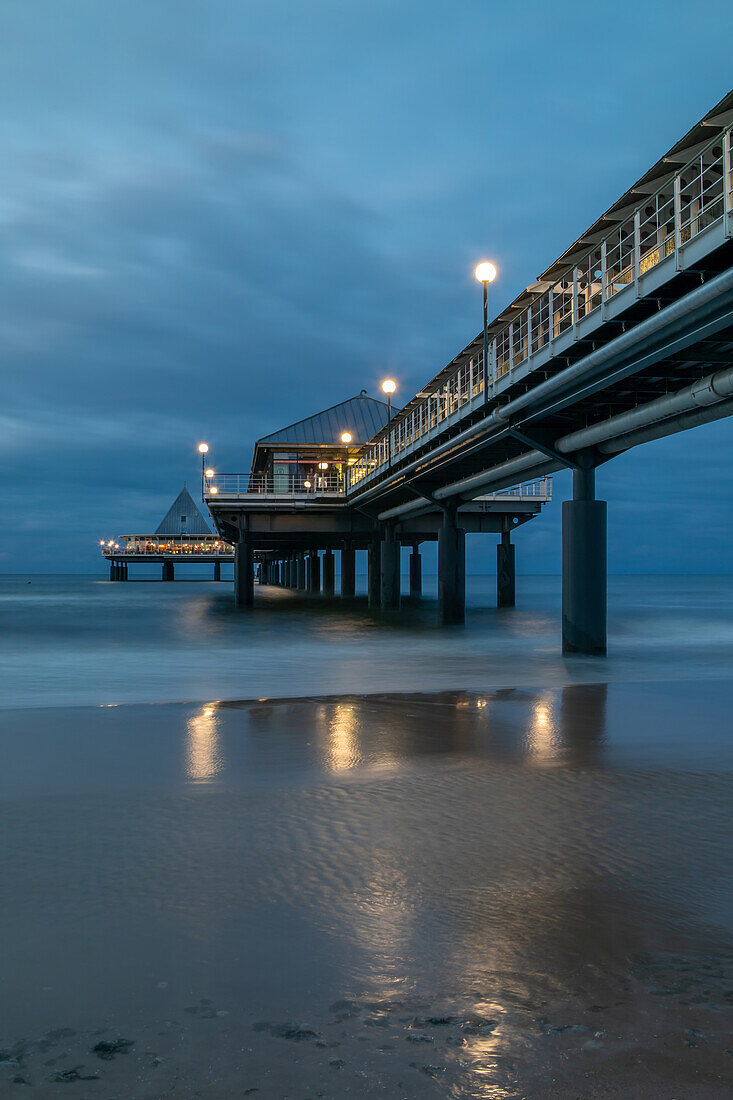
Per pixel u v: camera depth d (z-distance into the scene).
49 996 4.30
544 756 10.12
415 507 43.69
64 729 12.03
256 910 5.41
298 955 4.75
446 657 24.62
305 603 68.12
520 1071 3.62
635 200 15.47
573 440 22.52
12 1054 3.77
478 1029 3.96
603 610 23.55
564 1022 4.02
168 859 6.40
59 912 5.38
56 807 7.88
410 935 5.02
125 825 7.30
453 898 5.60
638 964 4.63
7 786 8.66
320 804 7.98
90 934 5.05
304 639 32.41
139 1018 4.08
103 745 10.86
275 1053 3.77
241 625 41.53
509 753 10.31
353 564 79.00
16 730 11.93
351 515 56.09
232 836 6.98
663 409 18.14
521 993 4.30
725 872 6.10
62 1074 3.61
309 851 6.59
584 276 18.23
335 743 11.00
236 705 14.41
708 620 44.97
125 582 186.50
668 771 9.30
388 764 9.73
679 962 4.66
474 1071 3.62
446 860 6.37
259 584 148.75
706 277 13.29
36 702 15.16
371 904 5.51
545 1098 3.43
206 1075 3.60
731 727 12.05
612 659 22.97
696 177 13.88
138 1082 3.56
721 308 13.34
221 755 10.23
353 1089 3.50
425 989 4.35
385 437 43.25
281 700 15.06
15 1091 3.49
